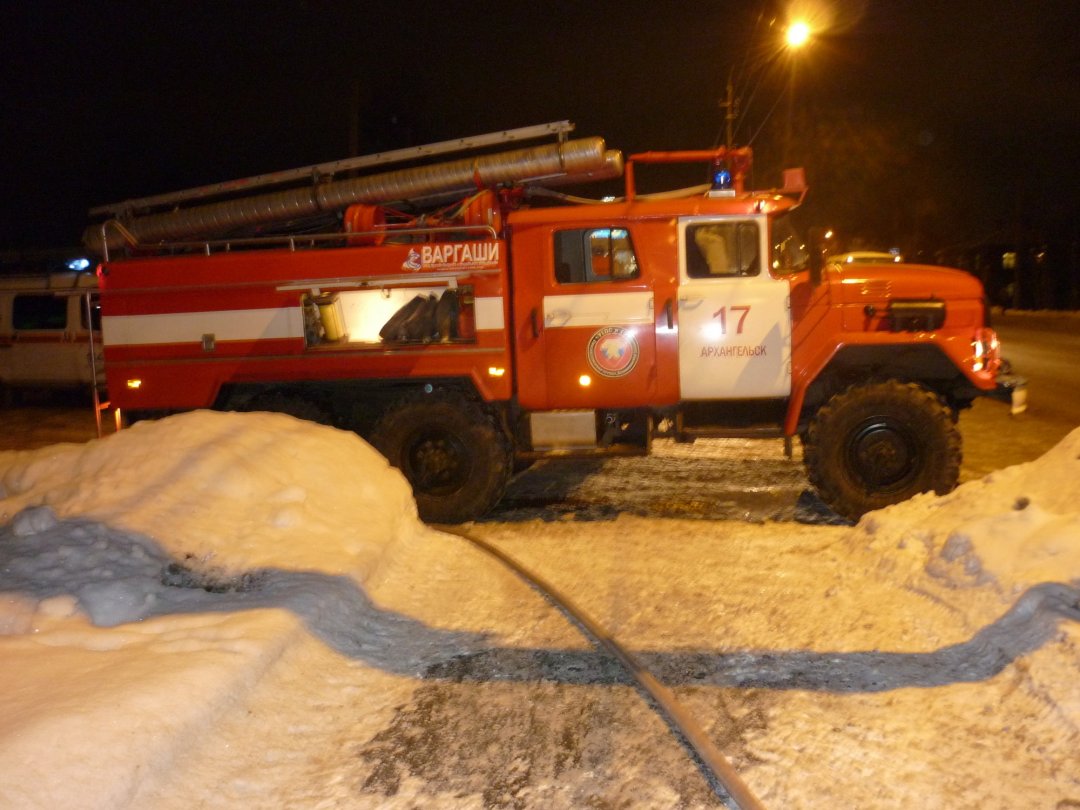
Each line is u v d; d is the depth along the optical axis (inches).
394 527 275.3
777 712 170.4
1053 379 676.1
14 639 179.3
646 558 270.2
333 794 145.7
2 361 644.1
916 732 160.4
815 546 276.5
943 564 223.1
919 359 312.2
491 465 320.5
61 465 273.3
